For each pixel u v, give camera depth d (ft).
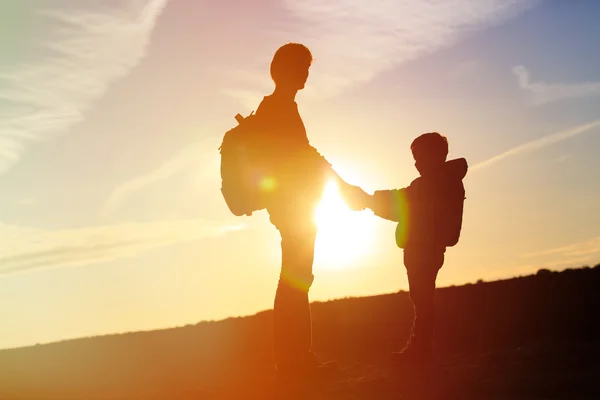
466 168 22.67
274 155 21.49
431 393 17.71
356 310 43.42
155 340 48.67
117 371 36.47
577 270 46.26
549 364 20.67
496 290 43.73
